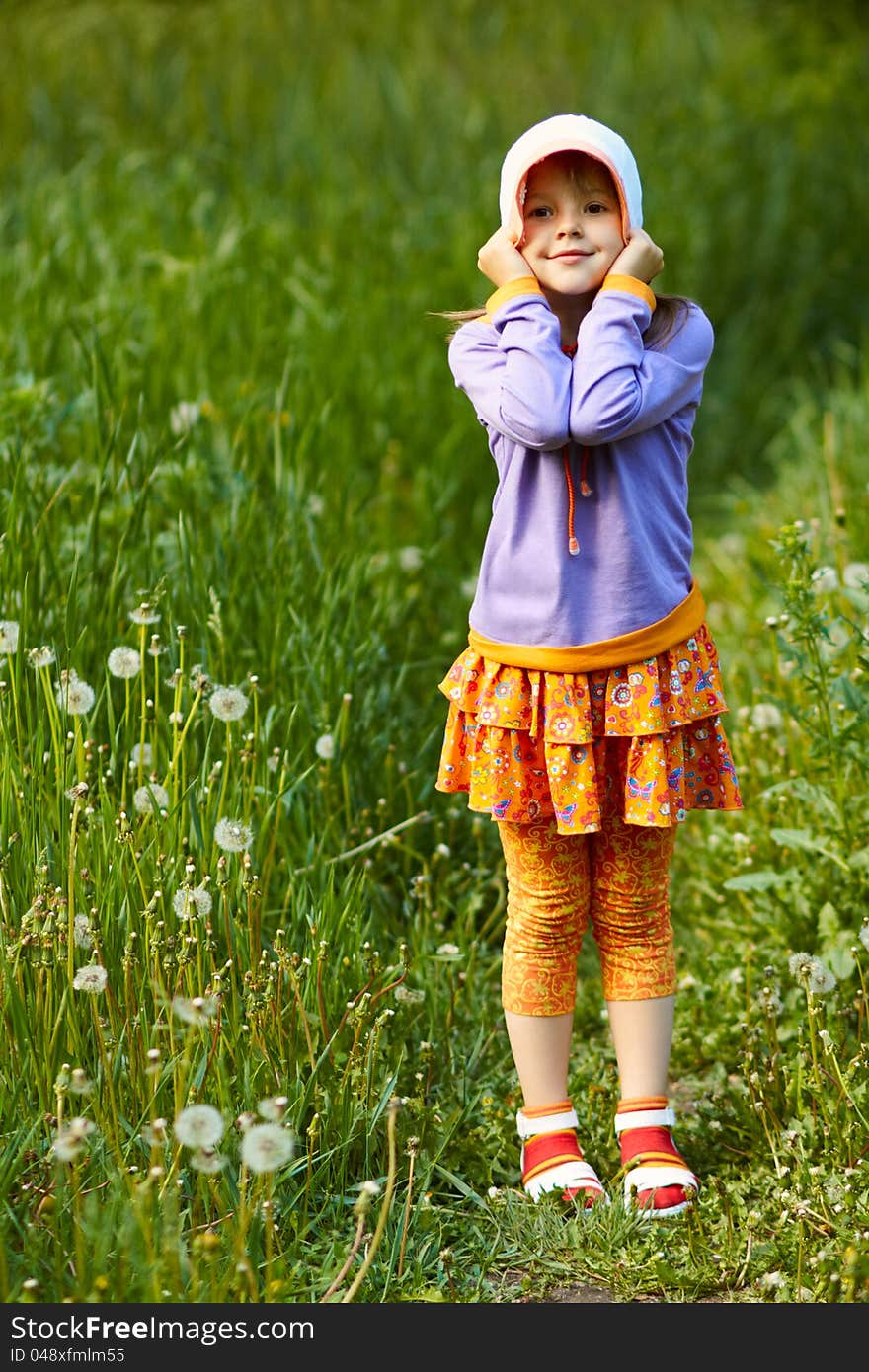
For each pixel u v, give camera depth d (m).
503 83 12.05
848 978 3.81
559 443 3.04
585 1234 3.07
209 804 3.49
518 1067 3.32
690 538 3.29
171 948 3.18
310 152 10.45
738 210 10.07
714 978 4.11
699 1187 3.25
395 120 11.02
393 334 7.98
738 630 6.01
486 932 4.43
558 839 3.25
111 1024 3.05
